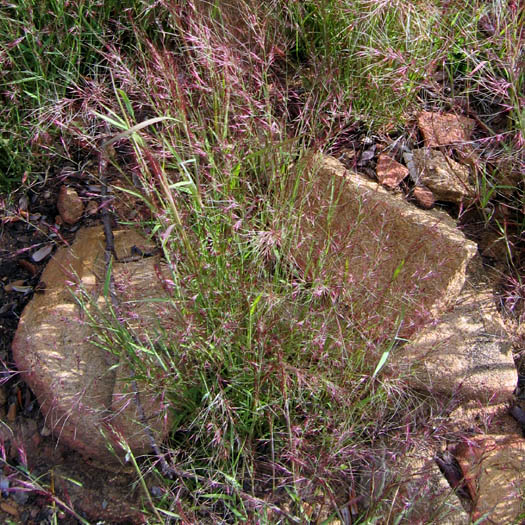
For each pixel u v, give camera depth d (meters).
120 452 0.85
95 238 0.97
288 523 0.80
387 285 0.90
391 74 1.00
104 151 0.90
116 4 1.05
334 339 0.81
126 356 0.86
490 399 0.87
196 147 0.83
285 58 1.07
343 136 1.04
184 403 0.85
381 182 1.01
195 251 0.82
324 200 0.91
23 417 0.89
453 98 1.07
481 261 0.98
